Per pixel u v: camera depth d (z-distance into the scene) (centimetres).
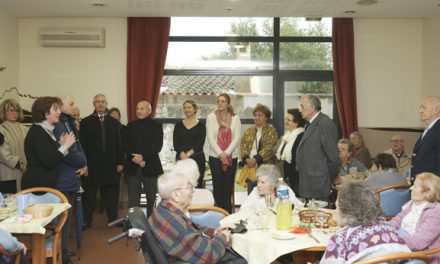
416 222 265
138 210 205
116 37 672
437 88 646
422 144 331
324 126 359
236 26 683
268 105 694
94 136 493
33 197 322
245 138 520
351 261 189
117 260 397
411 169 350
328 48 691
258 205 299
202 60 686
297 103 693
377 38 687
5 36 614
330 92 696
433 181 254
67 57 673
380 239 190
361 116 693
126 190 617
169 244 205
